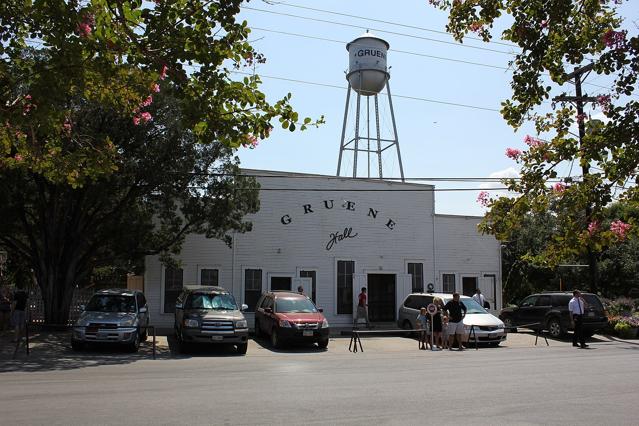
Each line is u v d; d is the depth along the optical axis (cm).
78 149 1142
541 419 778
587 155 488
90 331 1673
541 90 535
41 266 2189
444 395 966
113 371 1291
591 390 1028
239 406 856
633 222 508
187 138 2022
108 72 764
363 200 2862
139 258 2294
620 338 2427
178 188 2095
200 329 1717
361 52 3256
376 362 1495
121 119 1791
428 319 1972
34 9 733
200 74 717
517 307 2633
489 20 580
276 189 2628
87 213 2216
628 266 3403
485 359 1577
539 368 1357
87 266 2302
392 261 2883
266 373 1256
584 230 521
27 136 1023
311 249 2739
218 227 2253
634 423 757
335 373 1257
